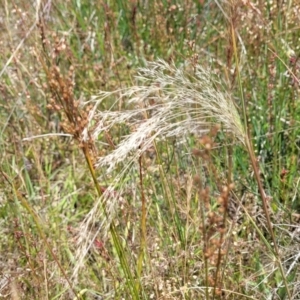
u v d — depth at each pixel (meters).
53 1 4.91
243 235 3.10
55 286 2.91
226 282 2.77
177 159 3.33
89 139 2.16
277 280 2.84
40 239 3.13
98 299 2.95
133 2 4.56
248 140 2.20
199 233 2.99
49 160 4.10
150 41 4.78
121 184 2.32
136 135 2.12
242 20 3.93
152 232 2.99
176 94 2.22
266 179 3.32
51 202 3.61
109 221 2.15
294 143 3.55
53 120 4.27
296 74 3.71
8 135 4.09
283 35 4.08
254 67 4.01
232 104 2.19
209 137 1.84
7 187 3.49
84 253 2.09
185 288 2.52
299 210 3.29
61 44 2.42
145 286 2.70
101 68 4.31
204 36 4.71
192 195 3.12
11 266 3.07
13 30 4.79
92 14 5.01
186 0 4.68
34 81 4.18
